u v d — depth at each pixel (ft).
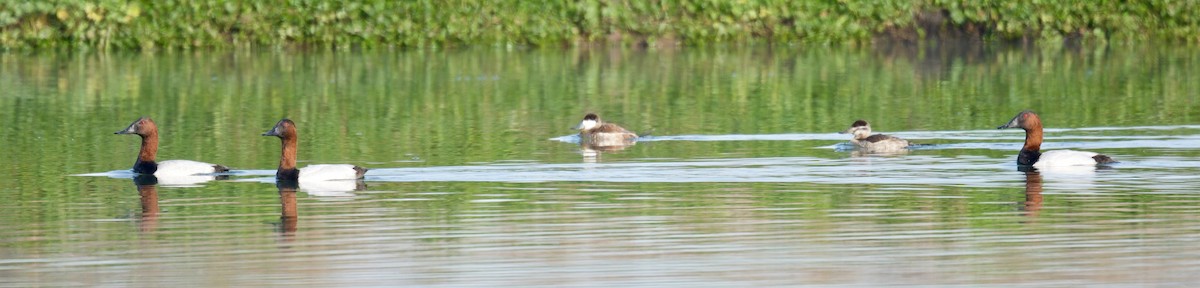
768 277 45.39
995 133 86.48
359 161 75.25
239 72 130.41
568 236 52.29
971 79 122.83
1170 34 159.43
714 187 64.34
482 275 46.06
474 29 157.69
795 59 143.74
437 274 46.29
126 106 104.12
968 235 51.78
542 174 69.26
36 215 58.34
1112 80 120.37
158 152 79.87
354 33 155.33
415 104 105.70
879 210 57.47
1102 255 47.88
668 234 52.54
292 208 59.21
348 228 54.34
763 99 108.68
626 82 121.80
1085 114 96.73
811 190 63.26
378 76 127.03
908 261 47.44
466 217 56.54
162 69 132.87
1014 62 138.72
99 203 61.31
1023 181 65.46
